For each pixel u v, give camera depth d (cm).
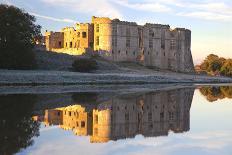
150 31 15000
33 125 2641
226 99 5353
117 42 13938
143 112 3744
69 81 8400
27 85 7494
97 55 13638
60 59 10931
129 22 14312
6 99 4378
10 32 8819
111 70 11406
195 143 2131
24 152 1806
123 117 3353
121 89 6975
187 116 3472
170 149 1964
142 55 14562
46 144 2012
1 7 9069
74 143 2083
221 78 13938
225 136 2367
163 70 14800
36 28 9675
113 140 2212
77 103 4262
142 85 8900
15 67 9262
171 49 15688
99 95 5384
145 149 1958
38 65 10150
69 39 14762
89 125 2833
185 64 16300
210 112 3778
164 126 2856
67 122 2912
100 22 13838
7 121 2742
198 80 12450
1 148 1875
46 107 3781
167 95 5778
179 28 16088
